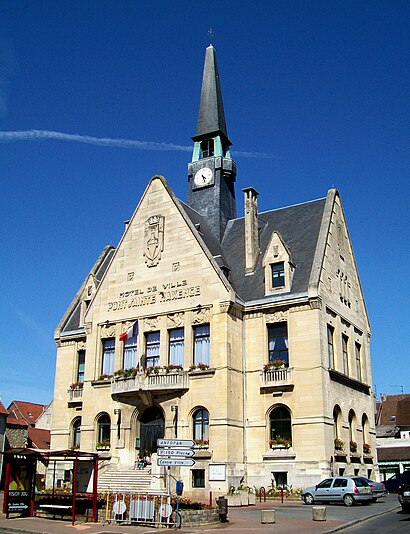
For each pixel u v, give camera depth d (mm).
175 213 46562
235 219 52906
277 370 40750
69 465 47438
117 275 48406
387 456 68562
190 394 41531
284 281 43000
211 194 53094
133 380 43125
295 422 39281
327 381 39969
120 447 43250
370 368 50312
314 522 25625
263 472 39562
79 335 51031
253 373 42000
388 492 49000
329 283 43812
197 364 42406
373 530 22969
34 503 29719
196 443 40000
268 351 42219
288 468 38719
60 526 25656
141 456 43156
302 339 40625
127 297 47188
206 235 49250
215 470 38719
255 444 40500
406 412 74375
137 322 45250
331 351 42969
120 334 46656
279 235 44281
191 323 43219
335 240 47031
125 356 46281
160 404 42562
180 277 44750
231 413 40031
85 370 47562
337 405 41281
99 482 39312
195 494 38875
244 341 43031
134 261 47812
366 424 46844
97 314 48406
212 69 58250
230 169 54156
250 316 43312
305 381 39688
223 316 41719
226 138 56125
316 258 42969
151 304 45656
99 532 23656
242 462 40125
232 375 40938
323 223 45719
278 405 40500
